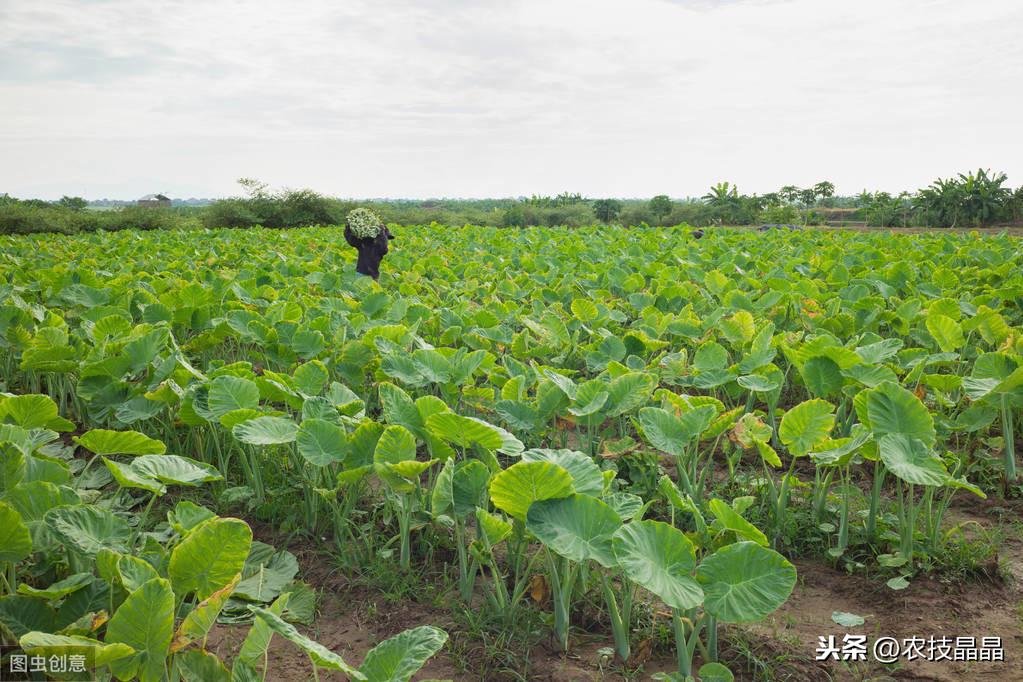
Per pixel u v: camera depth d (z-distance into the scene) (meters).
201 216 40.00
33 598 2.62
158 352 5.41
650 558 2.68
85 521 2.92
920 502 4.34
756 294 9.11
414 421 3.91
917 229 42.91
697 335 6.73
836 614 3.52
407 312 7.24
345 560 3.99
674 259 13.32
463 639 3.34
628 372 4.69
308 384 4.85
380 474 3.49
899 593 3.72
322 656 2.26
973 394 4.66
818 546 4.16
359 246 11.34
